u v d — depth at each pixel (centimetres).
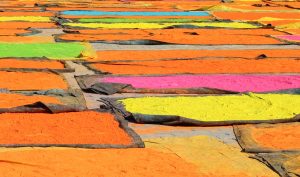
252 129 965
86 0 3347
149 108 1060
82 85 1235
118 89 1195
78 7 2934
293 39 1975
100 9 2859
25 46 1700
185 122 987
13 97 1115
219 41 1895
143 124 988
